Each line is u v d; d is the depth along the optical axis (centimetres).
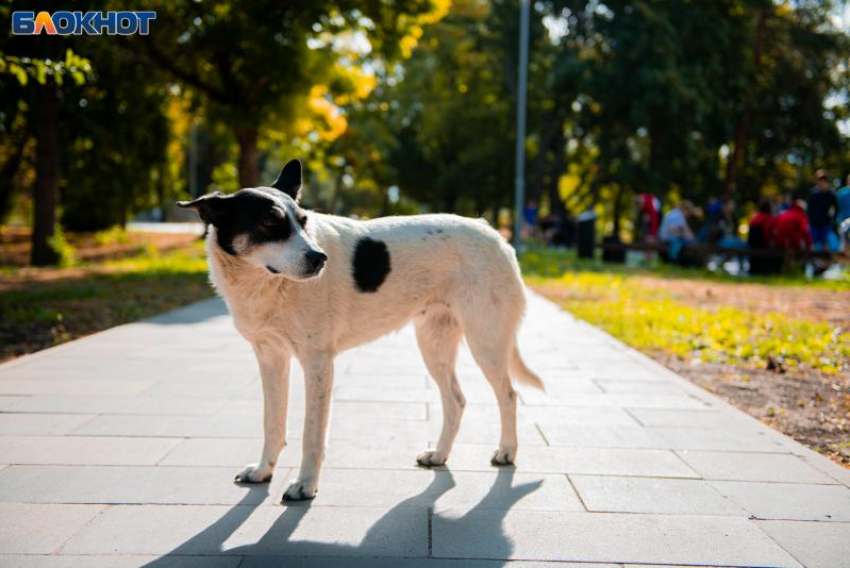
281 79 1513
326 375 340
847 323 841
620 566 263
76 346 691
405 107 3975
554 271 1580
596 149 3412
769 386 568
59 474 349
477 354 376
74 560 261
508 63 3164
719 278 1440
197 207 322
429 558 268
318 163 3058
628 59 2623
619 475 361
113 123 1670
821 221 1507
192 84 1631
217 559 265
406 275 368
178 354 655
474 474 362
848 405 506
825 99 2958
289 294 328
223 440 407
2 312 873
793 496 333
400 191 4553
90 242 2438
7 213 2694
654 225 1983
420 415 469
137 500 320
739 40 2727
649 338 771
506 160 3612
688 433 434
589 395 530
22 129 1798
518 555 271
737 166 3022
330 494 332
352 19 1562
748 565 265
